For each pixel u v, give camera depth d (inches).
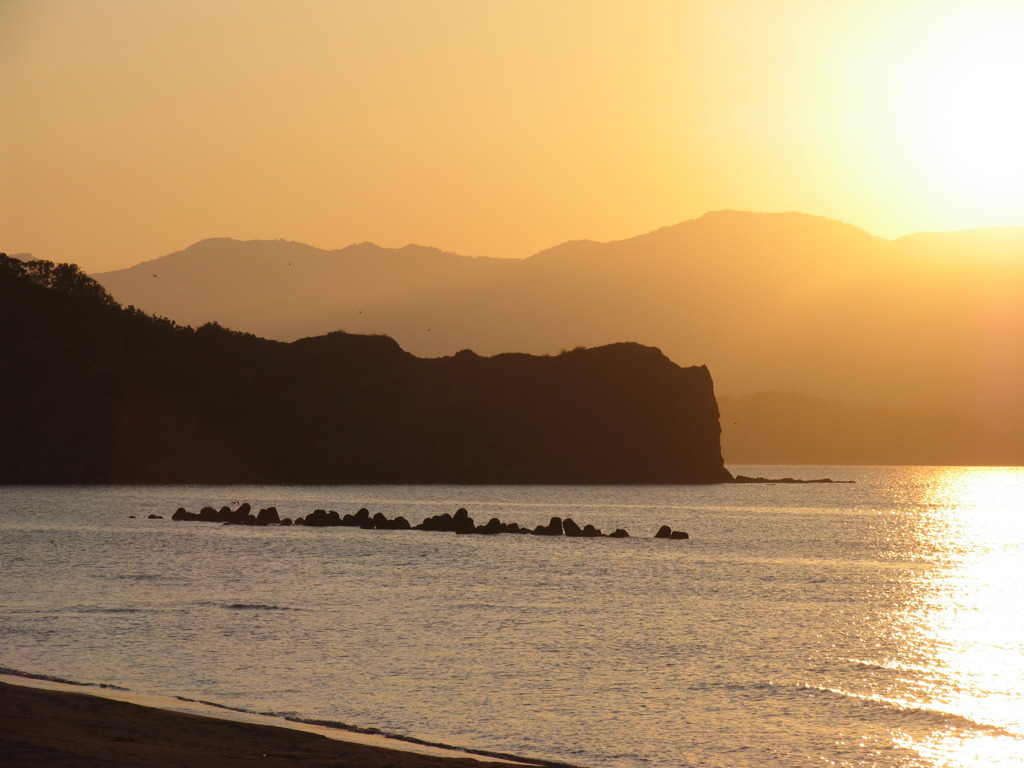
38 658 2508.6
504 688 2343.8
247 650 2689.5
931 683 2522.1
